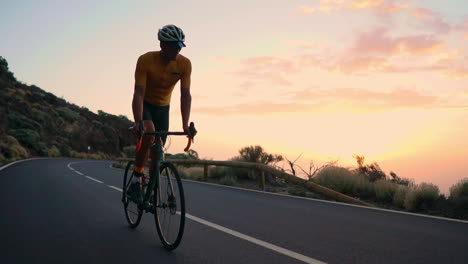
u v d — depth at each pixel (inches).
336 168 470.9
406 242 195.5
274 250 174.2
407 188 375.2
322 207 324.5
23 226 223.8
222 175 660.7
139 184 207.6
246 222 246.4
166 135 198.4
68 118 2883.9
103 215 265.0
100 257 161.3
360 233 217.0
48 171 764.6
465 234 217.9
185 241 190.9
